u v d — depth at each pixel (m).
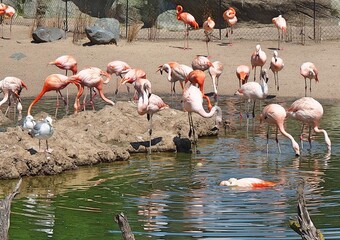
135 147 12.06
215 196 9.02
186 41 24.44
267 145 11.79
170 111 13.84
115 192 9.35
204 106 16.89
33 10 29.45
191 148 12.27
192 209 8.47
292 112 12.05
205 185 9.61
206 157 11.52
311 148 12.09
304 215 5.44
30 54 22.34
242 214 8.23
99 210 8.56
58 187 9.70
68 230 7.79
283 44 24.00
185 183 9.74
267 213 8.24
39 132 10.41
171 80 17.61
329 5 26.09
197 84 15.20
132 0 28.09
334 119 14.82
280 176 10.07
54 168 10.44
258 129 14.03
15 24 27.50
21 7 29.56
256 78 20.41
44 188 9.66
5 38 24.36
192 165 10.91
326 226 7.77
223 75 20.70
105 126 12.62
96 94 17.64
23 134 11.09
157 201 8.85
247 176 10.09
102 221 8.12
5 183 9.98
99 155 11.23
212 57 22.31
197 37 25.50
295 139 12.89
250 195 9.04
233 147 12.33
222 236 7.47
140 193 9.27
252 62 19.42
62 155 10.66
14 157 10.33
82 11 29.25
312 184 9.58
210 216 8.16
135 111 13.68
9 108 16.56
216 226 7.80
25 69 21.02
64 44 23.56
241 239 7.38
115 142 12.27
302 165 10.78
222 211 8.36
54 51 22.70
